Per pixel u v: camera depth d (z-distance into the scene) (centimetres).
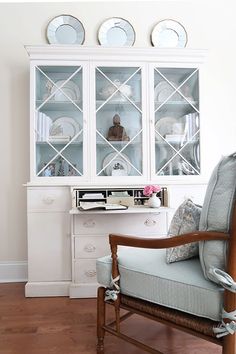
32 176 208
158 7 246
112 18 243
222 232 106
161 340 147
